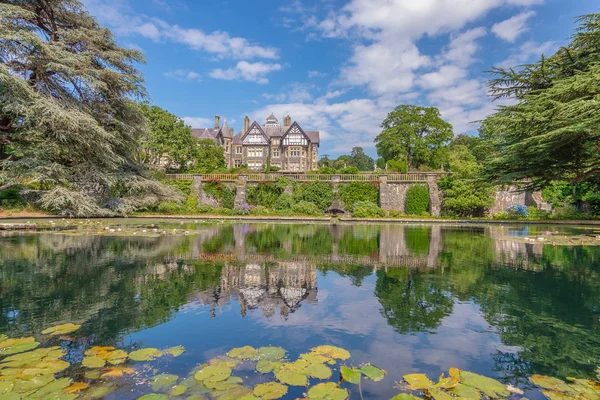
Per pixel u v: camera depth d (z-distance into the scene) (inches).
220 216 797.2
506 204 903.7
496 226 616.4
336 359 90.7
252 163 1828.2
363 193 968.3
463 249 304.0
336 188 976.3
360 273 201.6
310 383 77.9
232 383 76.8
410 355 95.4
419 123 1432.1
